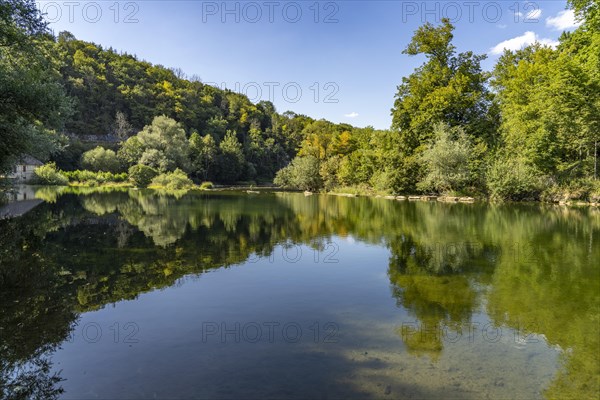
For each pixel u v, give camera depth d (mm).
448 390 3764
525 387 3814
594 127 25172
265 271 8680
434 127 34062
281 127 114750
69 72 90438
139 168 55438
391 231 14648
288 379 3979
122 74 102938
